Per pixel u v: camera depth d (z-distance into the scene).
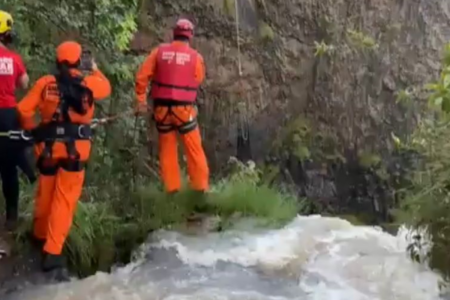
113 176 7.10
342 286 5.23
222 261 5.74
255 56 9.70
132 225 6.31
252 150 9.64
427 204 5.20
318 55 10.02
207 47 9.37
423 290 5.09
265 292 5.10
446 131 5.48
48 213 5.28
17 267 5.27
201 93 9.29
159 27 8.93
